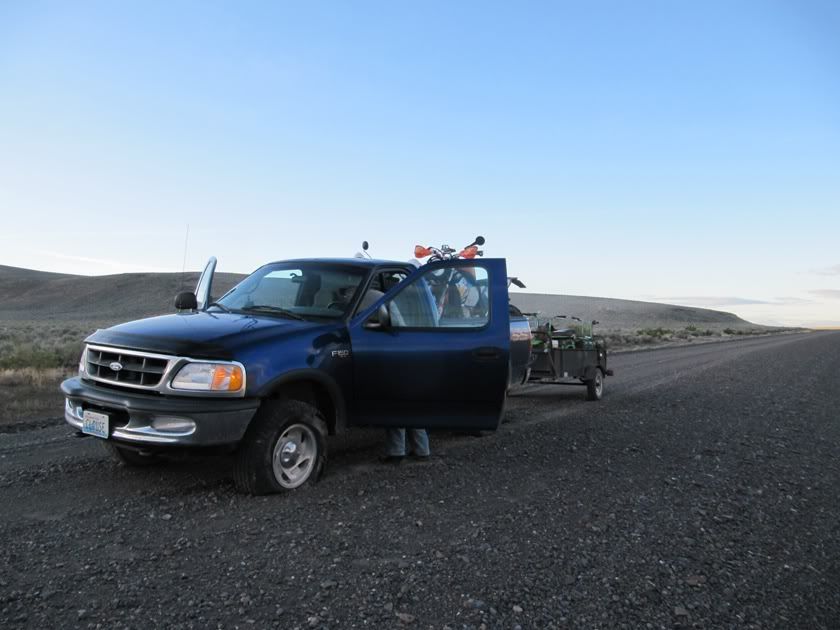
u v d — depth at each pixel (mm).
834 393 13852
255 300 6496
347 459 6758
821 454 7676
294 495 5352
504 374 6145
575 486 5980
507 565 4035
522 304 149875
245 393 5039
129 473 6000
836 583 3924
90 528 4527
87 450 6988
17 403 10070
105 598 3424
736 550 4445
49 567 3830
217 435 4941
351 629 3152
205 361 4977
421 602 3477
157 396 4984
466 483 5949
